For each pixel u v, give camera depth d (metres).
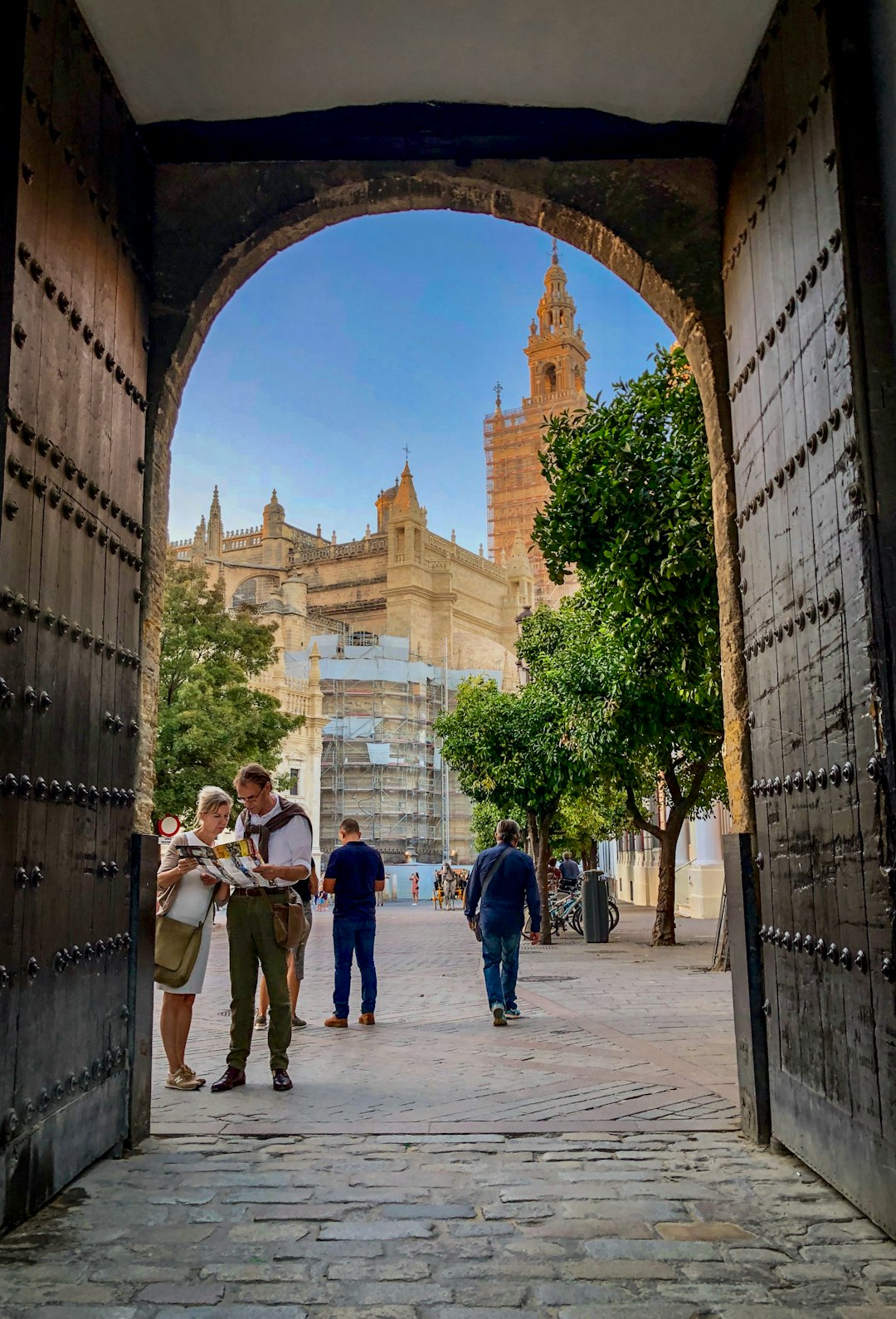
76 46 4.30
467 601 86.69
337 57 5.20
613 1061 6.93
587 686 15.78
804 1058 4.05
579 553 9.52
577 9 4.85
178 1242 3.35
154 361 5.37
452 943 21.77
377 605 81.50
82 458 4.20
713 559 8.48
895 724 3.25
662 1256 3.21
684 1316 2.79
